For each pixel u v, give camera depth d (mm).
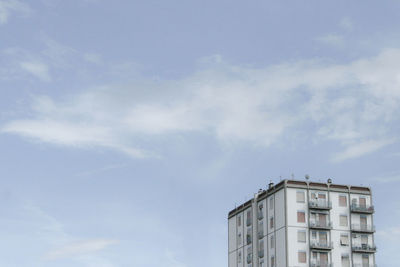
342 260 153250
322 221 154250
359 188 158750
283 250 152000
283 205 154250
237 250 171500
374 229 156500
